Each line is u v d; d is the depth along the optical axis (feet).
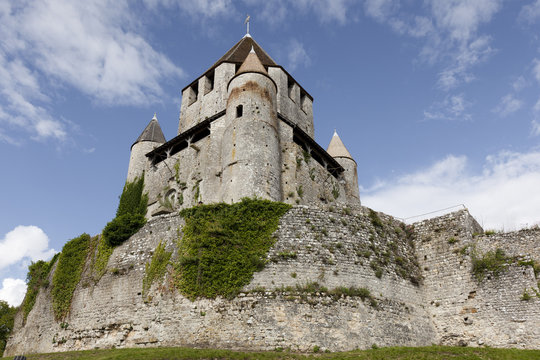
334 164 131.85
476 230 86.07
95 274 82.17
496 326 72.08
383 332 70.54
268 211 76.64
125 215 86.58
